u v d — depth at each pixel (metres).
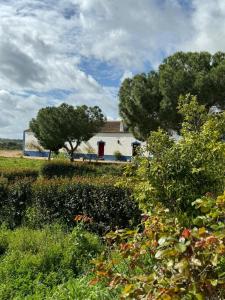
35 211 12.80
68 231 11.43
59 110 48.19
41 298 6.81
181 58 31.16
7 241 9.91
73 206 12.23
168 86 29.38
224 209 3.75
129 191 11.59
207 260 3.19
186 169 8.09
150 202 8.20
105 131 61.25
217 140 8.64
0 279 7.77
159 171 8.14
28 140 66.94
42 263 8.34
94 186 12.03
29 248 9.30
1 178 14.92
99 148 61.28
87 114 48.72
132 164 8.76
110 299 6.06
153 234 3.91
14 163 42.25
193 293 3.09
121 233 4.62
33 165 39.06
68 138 48.84
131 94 31.97
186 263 3.14
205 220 3.77
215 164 8.12
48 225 11.89
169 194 8.04
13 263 8.35
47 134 48.53
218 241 3.13
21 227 12.23
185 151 8.22
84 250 8.84
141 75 32.12
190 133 8.72
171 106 29.45
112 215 11.70
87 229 11.66
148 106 31.09
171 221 3.94
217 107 30.34
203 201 3.91
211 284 3.12
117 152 60.00
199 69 30.38
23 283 7.53
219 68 28.70
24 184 13.45
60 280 7.84
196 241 3.22
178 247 3.15
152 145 8.62
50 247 8.98
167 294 3.10
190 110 9.53
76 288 6.81
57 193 12.52
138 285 3.40
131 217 11.46
